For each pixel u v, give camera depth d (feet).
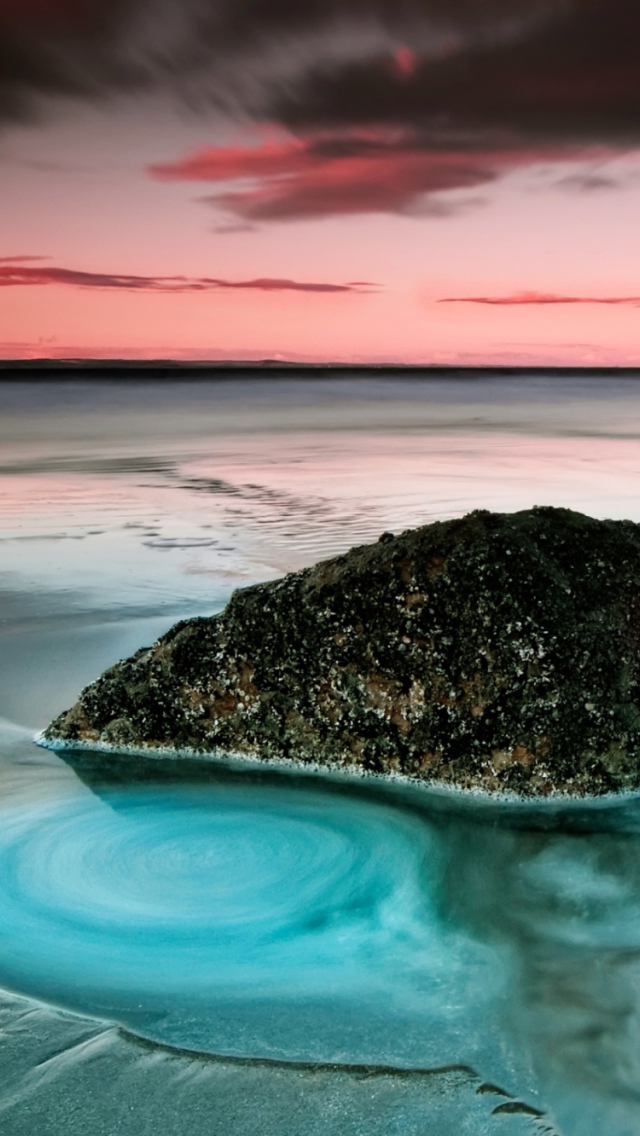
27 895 13.12
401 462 63.26
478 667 15.94
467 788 15.96
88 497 47.34
